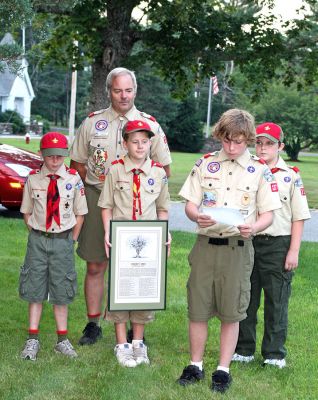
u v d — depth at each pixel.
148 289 4.45
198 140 42.88
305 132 43.09
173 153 39.12
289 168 4.59
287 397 4.14
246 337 4.75
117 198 4.59
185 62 15.48
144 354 4.67
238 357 4.77
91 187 4.93
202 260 4.13
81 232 5.02
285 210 4.54
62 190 4.62
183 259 8.23
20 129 51.62
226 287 4.11
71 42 15.44
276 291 4.62
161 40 15.12
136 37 14.87
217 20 15.21
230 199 4.09
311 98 42.47
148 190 4.57
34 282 4.67
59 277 4.67
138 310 4.47
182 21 14.05
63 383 4.16
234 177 4.10
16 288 6.52
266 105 42.75
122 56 14.62
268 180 4.14
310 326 5.68
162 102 43.12
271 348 4.68
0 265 7.47
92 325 5.09
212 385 4.18
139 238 4.39
